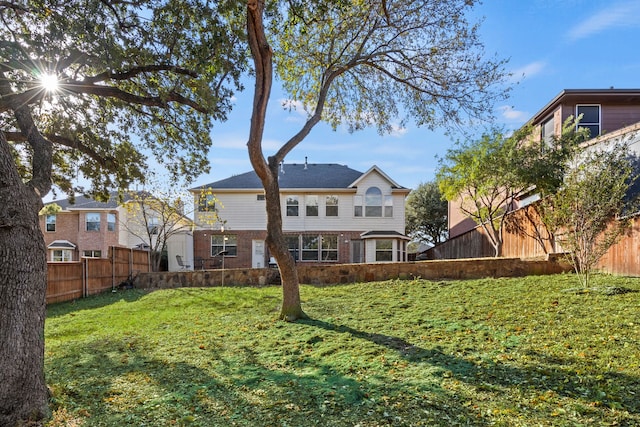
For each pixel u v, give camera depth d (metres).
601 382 3.71
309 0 7.17
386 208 20.70
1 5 5.52
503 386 3.79
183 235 21.94
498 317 6.09
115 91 6.42
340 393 3.90
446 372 4.21
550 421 3.12
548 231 9.91
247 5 6.07
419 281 9.97
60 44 5.50
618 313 5.64
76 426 3.41
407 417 3.32
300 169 23.09
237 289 11.33
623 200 8.18
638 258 7.84
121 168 8.98
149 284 13.39
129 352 5.89
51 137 7.69
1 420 3.32
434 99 9.21
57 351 6.11
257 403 3.81
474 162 12.16
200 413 3.65
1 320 3.43
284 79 9.49
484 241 16.02
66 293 11.15
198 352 5.69
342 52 8.80
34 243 3.71
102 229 22.05
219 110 6.92
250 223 20.73
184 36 5.84
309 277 11.48
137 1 5.54
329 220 20.72
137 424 3.44
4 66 5.41
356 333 5.97
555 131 14.26
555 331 5.20
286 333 6.30
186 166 9.33
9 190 3.59
